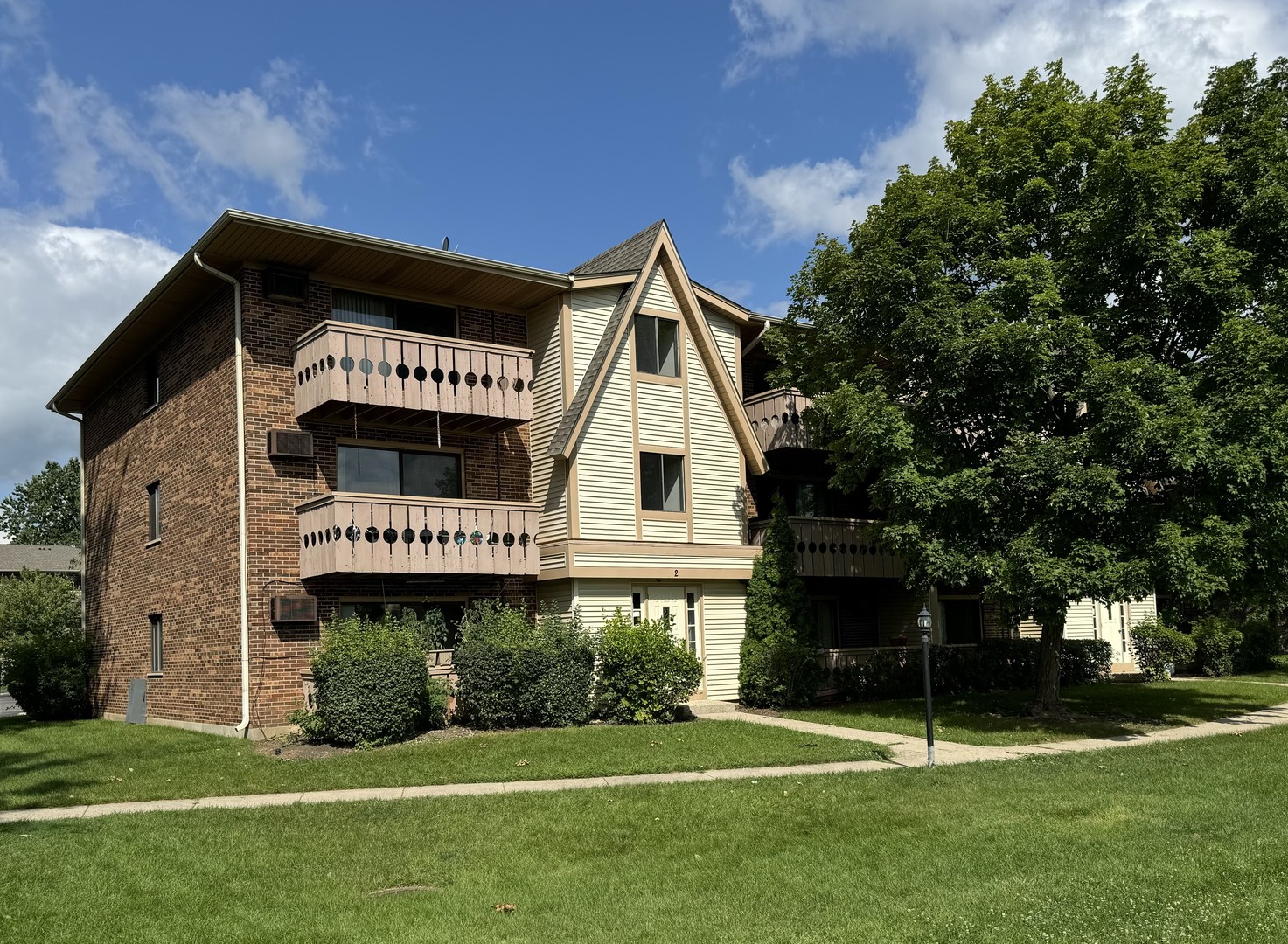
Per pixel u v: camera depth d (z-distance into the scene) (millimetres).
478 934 7691
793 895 8562
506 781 13812
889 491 18672
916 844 9945
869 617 28859
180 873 9250
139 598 23297
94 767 15141
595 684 19422
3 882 8891
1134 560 16391
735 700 22781
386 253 18891
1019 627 29250
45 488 68750
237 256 18734
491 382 20109
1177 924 7430
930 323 18125
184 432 21094
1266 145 18828
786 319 22719
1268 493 16797
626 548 21094
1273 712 21172
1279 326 17422
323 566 18016
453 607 20641
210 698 19219
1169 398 16844
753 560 23188
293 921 8008
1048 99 19828
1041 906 7953
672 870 9445
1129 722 19656
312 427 19281
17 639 30234
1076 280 18422
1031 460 17391
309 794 13094
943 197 18938
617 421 21641
